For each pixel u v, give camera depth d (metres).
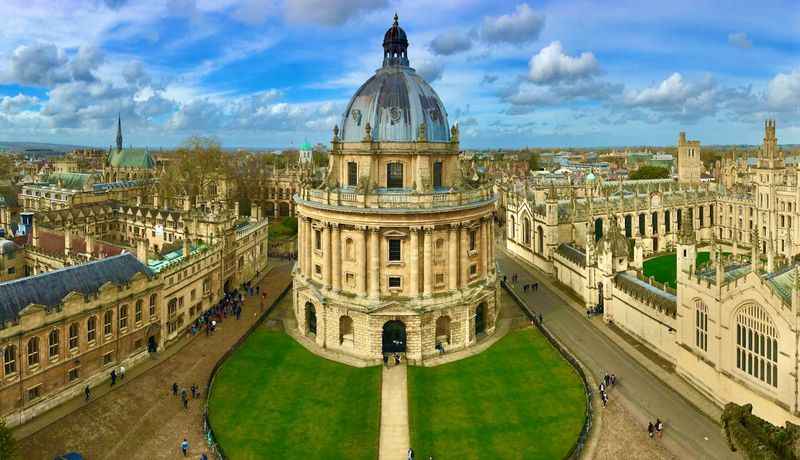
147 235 146.12
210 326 95.06
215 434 62.97
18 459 57.09
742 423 39.62
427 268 83.69
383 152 86.06
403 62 95.25
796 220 137.88
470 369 79.31
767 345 60.53
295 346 87.88
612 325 97.00
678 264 75.50
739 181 185.75
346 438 62.56
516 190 165.25
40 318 66.94
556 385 74.06
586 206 141.50
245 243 126.00
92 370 74.75
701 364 71.50
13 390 64.25
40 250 108.50
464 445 60.94
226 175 195.88
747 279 62.53
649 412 67.44
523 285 123.62
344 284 87.00
